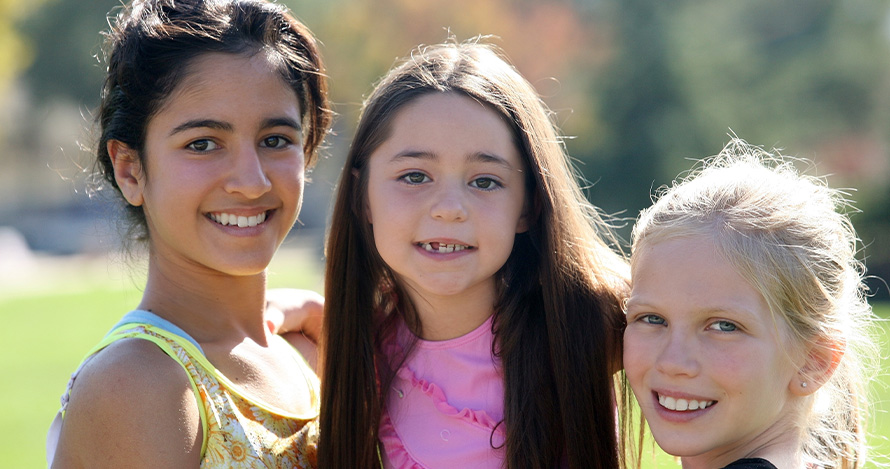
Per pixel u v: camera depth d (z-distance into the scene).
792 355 3.03
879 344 3.86
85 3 44.94
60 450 3.14
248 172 3.40
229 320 3.65
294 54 3.63
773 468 2.78
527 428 3.48
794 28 29.73
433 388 3.64
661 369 3.04
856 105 28.11
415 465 3.56
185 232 3.43
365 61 30.16
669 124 28.33
